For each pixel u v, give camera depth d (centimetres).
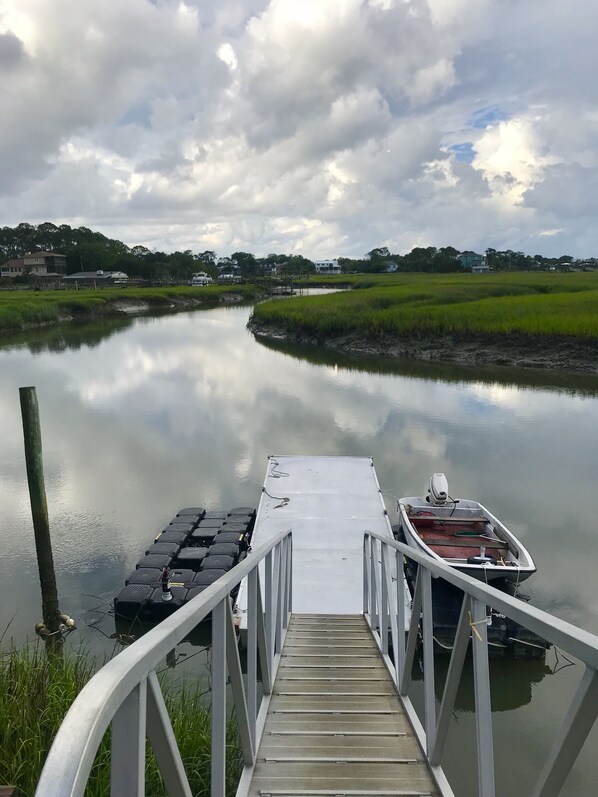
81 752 93
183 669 771
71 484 1488
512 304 4181
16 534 1218
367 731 344
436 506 1158
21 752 348
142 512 1319
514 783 634
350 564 934
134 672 122
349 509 1136
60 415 2181
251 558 300
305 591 857
